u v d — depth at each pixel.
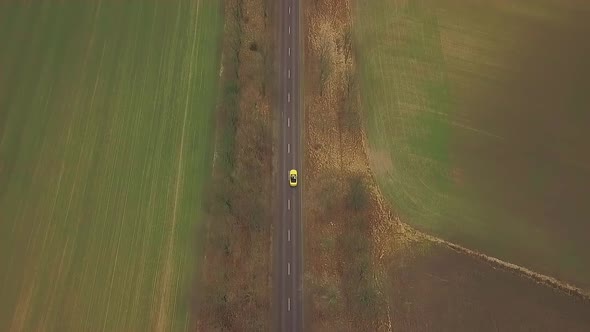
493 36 92.38
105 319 65.00
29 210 72.25
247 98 83.75
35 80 83.75
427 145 80.50
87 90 83.00
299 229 73.06
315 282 69.00
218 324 64.88
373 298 67.44
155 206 73.12
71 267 68.25
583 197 76.31
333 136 81.38
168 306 66.00
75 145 77.88
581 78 87.94
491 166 78.81
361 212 74.31
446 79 87.19
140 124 80.00
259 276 69.12
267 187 76.38
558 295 68.44
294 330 65.50
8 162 76.19
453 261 70.75
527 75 88.06
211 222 72.19
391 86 86.25
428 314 66.56
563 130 82.44
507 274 69.88
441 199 75.69
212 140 79.06
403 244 72.00
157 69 85.62
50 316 64.94
